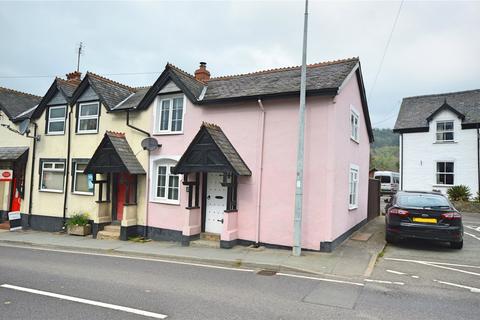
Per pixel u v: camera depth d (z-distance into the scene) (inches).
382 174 1364.4
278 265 331.3
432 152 925.8
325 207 392.8
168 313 208.4
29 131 636.7
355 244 427.5
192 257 373.1
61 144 617.3
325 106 402.3
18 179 665.0
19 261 366.3
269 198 426.3
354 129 522.6
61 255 406.3
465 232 533.6
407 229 390.3
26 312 207.9
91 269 327.6
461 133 888.9
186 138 493.7
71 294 244.5
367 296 246.2
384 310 218.5
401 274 304.8
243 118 454.0
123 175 532.1
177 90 501.4
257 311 213.5
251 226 433.7
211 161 430.0
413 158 952.3
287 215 413.7
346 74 420.5
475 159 866.1
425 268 323.9
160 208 505.4
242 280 287.7
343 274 305.3
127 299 234.1
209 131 430.3
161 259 381.1
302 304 227.8
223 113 469.7
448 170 906.7
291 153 418.9
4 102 698.8
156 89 518.6
